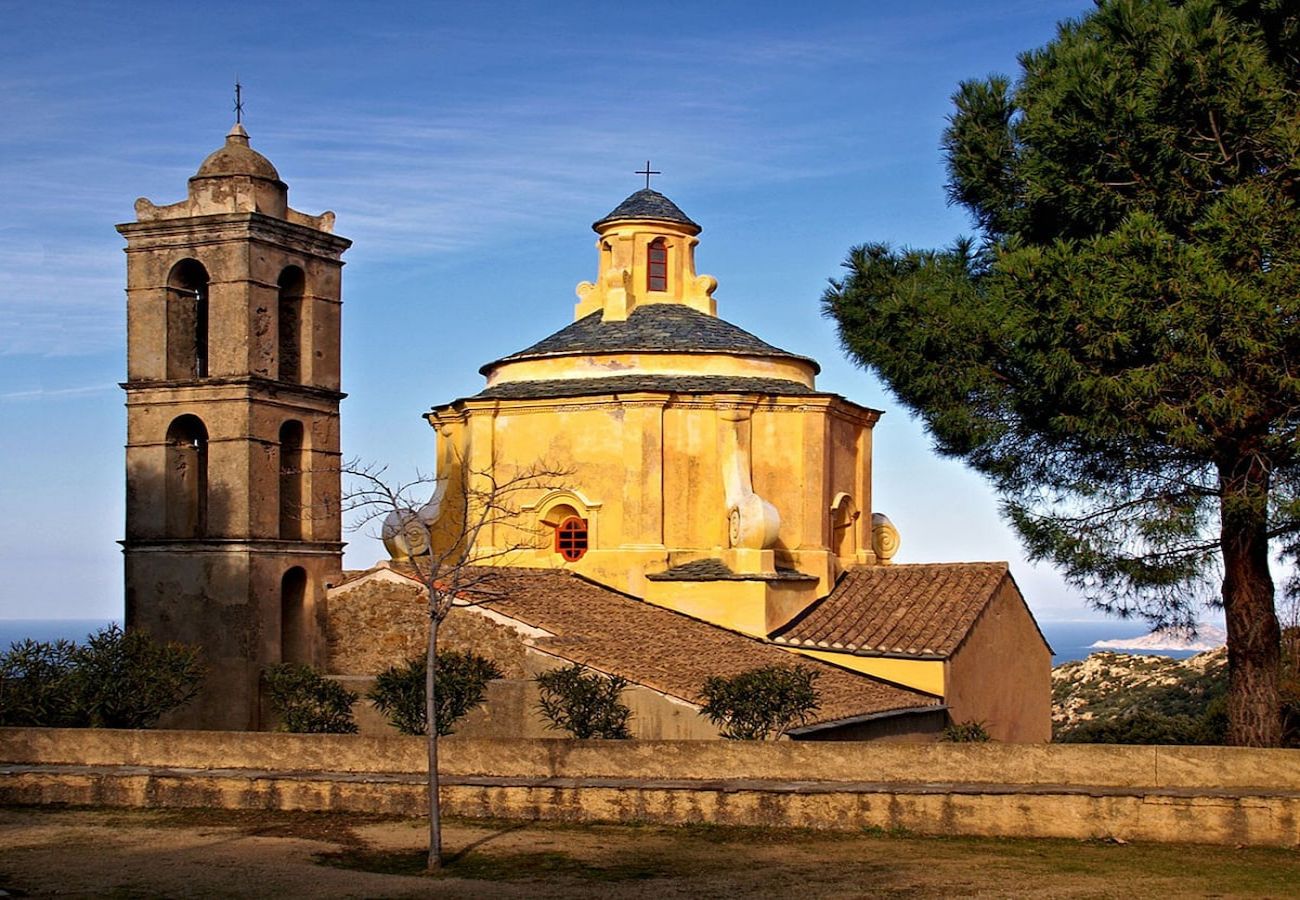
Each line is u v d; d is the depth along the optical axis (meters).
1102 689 66.69
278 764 25.52
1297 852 20.70
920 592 37.91
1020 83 27.97
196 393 32.06
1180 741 39.97
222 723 31.23
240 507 31.52
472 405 39.03
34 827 23.47
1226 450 24.38
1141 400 23.09
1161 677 66.19
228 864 20.81
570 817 23.47
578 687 28.39
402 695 28.84
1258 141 23.45
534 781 24.00
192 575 31.81
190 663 29.62
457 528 39.59
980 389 25.95
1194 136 24.03
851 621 36.62
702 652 32.66
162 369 32.50
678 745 24.02
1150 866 19.98
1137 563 24.81
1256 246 22.70
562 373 39.50
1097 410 23.59
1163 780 22.02
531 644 31.14
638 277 42.75
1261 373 22.83
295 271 33.84
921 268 27.33
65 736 26.28
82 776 25.25
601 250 43.81
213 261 32.16
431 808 20.62
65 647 29.17
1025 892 18.69
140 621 32.25
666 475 37.53
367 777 24.61
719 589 36.03
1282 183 23.58
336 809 24.34
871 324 27.00
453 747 24.84
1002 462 26.70
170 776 25.00
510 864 20.69
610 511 37.66
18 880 19.91
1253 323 22.20
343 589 33.25
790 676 27.86
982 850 21.12
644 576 36.81
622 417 37.69
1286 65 24.22
